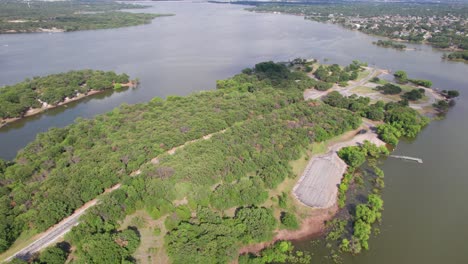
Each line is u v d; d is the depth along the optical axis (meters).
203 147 144.25
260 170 133.00
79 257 91.94
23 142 179.38
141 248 99.81
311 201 121.44
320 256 100.12
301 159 146.12
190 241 96.69
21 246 100.44
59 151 148.00
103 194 118.38
